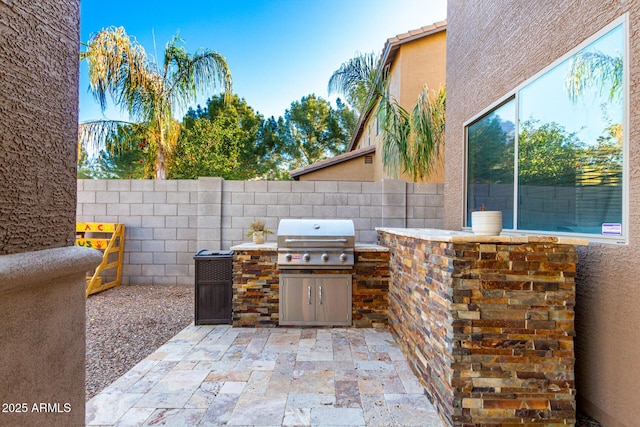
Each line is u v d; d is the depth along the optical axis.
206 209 5.69
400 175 6.83
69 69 1.11
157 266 5.84
